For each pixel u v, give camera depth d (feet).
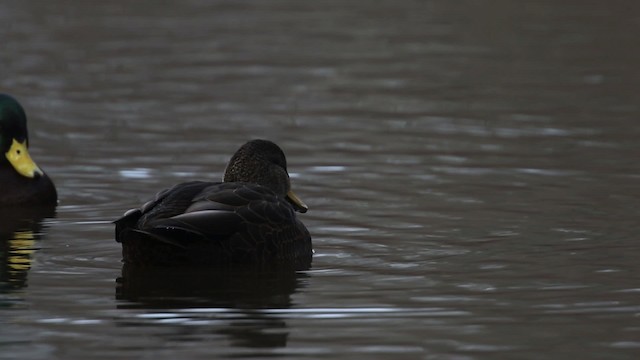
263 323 33.06
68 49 92.02
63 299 35.42
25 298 35.45
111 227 45.03
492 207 47.52
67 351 30.71
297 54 91.35
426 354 30.63
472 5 118.42
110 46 93.91
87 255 40.70
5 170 49.57
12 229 44.86
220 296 35.68
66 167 55.67
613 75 81.76
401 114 69.10
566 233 43.24
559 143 60.59
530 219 45.47
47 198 49.24
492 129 64.39
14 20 105.91
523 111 69.56
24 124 50.42
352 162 56.54
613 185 51.24
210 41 96.94
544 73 82.89
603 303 34.83
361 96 75.20
